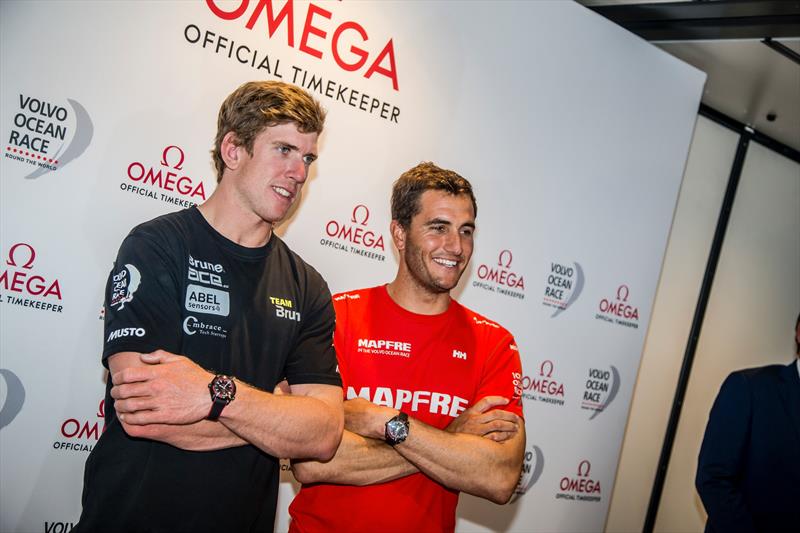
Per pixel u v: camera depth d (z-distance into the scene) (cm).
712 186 494
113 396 184
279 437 196
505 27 339
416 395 259
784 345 548
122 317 188
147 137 257
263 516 206
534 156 351
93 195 249
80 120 246
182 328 196
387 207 308
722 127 495
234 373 201
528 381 357
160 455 190
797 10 354
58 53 241
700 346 499
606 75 373
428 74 317
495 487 247
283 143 216
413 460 240
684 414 495
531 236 352
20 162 238
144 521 186
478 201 335
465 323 272
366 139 302
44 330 245
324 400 212
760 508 388
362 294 269
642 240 392
